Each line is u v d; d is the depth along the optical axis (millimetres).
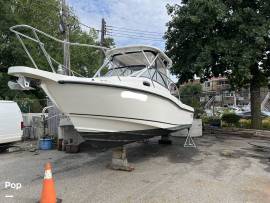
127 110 7047
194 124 14859
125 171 7723
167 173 7539
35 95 20062
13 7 20422
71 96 6578
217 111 23641
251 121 16938
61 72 9078
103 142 7445
